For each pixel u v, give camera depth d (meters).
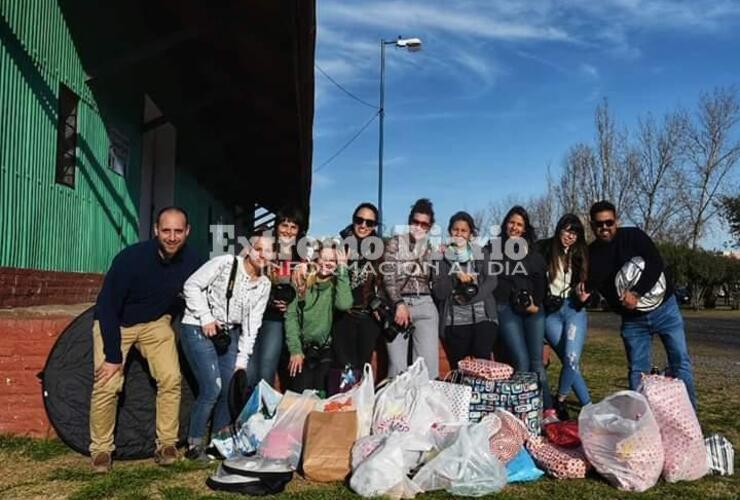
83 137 7.90
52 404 4.97
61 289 7.18
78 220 7.78
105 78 8.45
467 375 5.55
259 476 4.21
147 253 4.61
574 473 4.69
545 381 5.99
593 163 32.97
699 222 42.25
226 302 4.87
